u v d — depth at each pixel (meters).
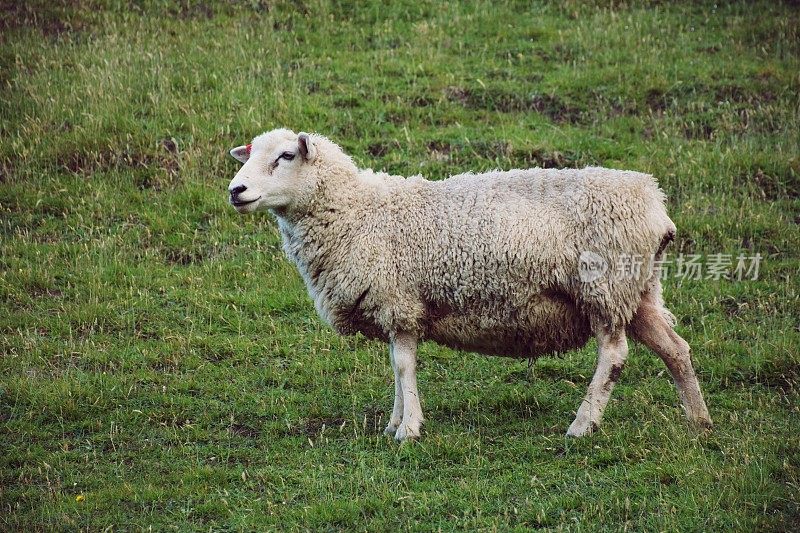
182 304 13.27
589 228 9.40
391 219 9.91
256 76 18.52
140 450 10.08
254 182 9.88
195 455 9.95
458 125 16.88
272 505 8.86
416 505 8.75
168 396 11.14
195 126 16.69
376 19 21.17
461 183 9.98
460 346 10.11
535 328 9.70
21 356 11.76
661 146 16.56
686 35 20.31
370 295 9.87
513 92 18.17
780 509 8.48
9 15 19.78
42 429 10.47
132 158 16.14
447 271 9.66
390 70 18.98
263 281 13.74
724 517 8.34
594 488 8.91
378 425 10.45
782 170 15.83
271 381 11.66
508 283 9.52
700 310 12.91
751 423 10.05
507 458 9.60
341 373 11.78
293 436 10.35
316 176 9.98
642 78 18.52
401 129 16.92
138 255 14.26
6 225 14.73
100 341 12.32
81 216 14.81
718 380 11.26
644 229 9.41
